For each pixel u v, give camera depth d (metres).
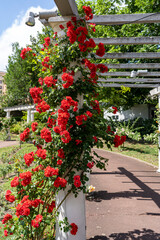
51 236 2.29
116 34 10.27
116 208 3.69
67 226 2.13
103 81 6.32
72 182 2.13
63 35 2.34
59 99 2.31
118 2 11.16
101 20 3.05
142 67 5.18
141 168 6.86
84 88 2.27
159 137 6.39
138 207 3.72
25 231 1.95
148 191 4.56
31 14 2.61
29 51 2.73
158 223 3.12
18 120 25.94
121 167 7.03
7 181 5.66
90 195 4.36
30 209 1.94
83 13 2.33
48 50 2.43
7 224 2.04
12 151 10.01
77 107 2.33
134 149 10.61
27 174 1.96
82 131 2.24
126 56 4.46
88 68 2.41
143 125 14.06
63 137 2.08
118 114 16.30
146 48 9.36
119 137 2.48
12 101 28.36
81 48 2.21
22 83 25.77
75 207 2.20
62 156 2.15
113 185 5.04
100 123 2.45
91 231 2.88
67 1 1.98
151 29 9.97
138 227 2.99
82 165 2.19
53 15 2.45
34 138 2.39
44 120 2.67
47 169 1.99
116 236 2.74
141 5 9.87
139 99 14.50
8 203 4.07
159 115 6.62
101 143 2.42
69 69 2.32
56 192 2.17
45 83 2.27
